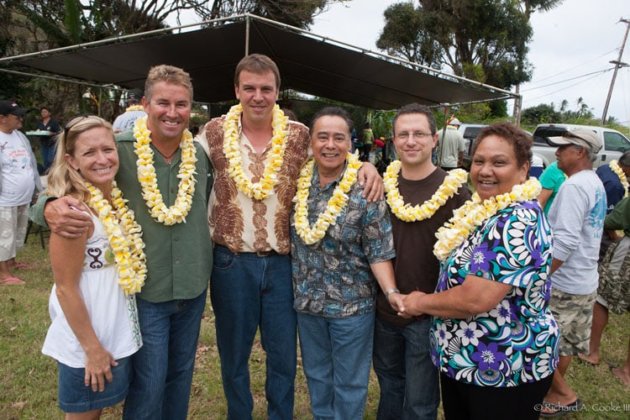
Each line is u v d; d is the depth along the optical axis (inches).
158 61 328.8
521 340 69.6
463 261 72.1
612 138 513.3
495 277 66.6
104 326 73.7
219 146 93.7
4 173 189.9
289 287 95.3
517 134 70.8
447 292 72.9
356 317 88.0
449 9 1096.2
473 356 71.6
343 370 90.0
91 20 515.5
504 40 1053.8
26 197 199.6
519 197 68.6
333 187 89.3
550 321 72.4
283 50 303.3
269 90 89.4
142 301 81.0
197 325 90.1
